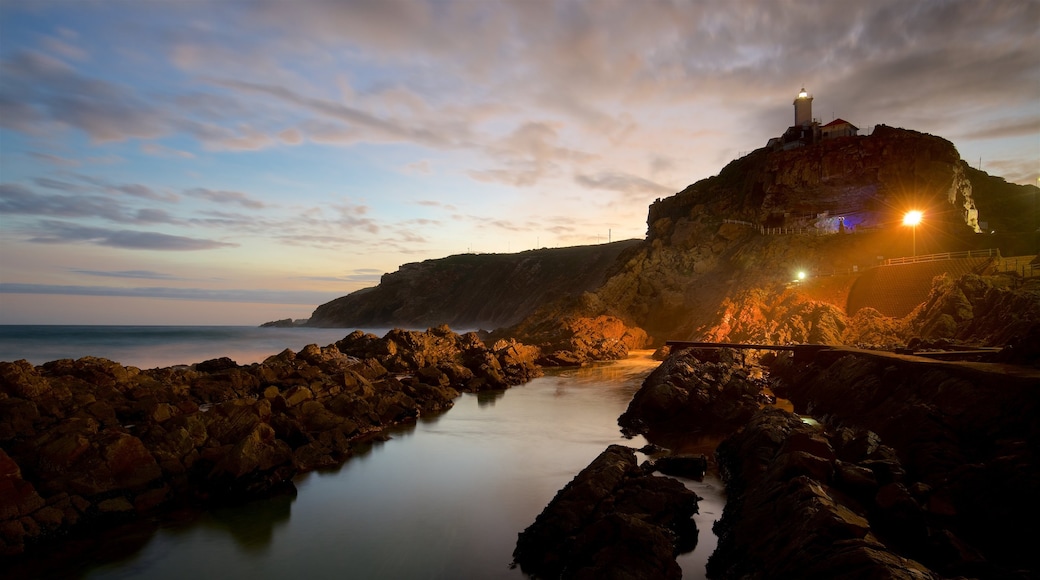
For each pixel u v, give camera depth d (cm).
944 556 965
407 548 1474
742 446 1894
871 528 1059
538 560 1324
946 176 6588
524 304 16462
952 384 1656
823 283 5819
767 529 1116
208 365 3900
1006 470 1063
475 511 1731
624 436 2678
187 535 1577
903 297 5062
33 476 1620
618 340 6756
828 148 7369
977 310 3347
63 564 1409
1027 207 8519
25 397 2102
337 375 3219
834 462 1289
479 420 3080
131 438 1784
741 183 8506
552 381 4706
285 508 1769
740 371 3459
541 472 2120
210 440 2031
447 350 5297
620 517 1164
